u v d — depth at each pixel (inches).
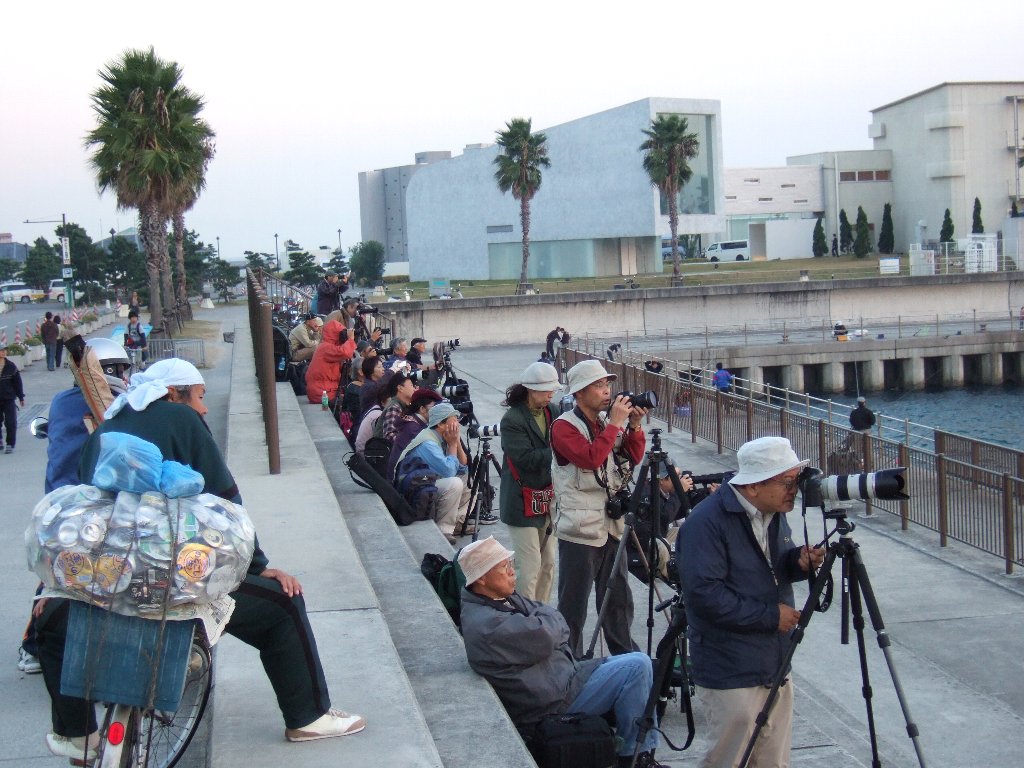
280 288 1396.4
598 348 1872.5
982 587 449.4
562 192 3612.2
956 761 277.3
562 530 267.1
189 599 139.2
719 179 3356.3
